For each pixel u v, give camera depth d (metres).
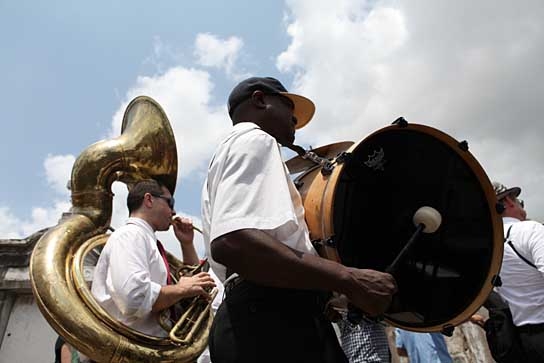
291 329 1.13
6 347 4.65
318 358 1.11
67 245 2.56
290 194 1.20
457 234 1.42
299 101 1.71
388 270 1.18
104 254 2.42
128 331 2.22
